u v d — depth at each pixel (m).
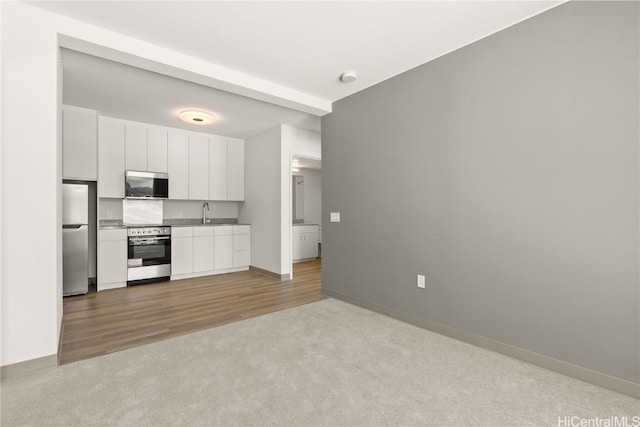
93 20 2.24
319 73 3.11
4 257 2.00
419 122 2.93
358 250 3.56
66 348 2.46
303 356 2.32
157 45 2.59
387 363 2.22
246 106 4.09
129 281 4.56
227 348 2.46
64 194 3.91
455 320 2.67
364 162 3.47
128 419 1.61
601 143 1.92
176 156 5.19
